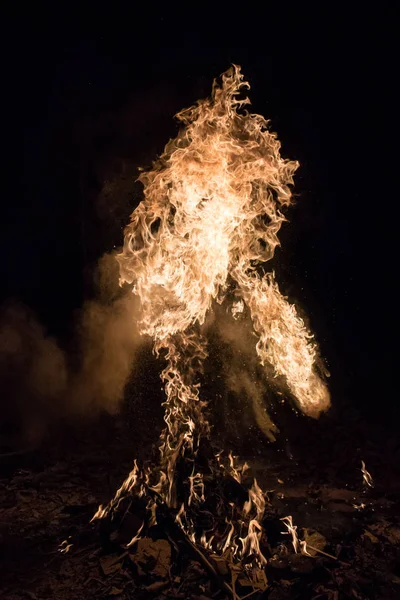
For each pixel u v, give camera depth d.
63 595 3.55
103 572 3.71
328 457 5.67
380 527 4.34
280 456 5.70
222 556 3.72
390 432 6.36
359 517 4.53
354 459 5.60
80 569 3.79
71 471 5.35
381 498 4.84
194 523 3.93
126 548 3.82
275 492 4.93
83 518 4.49
